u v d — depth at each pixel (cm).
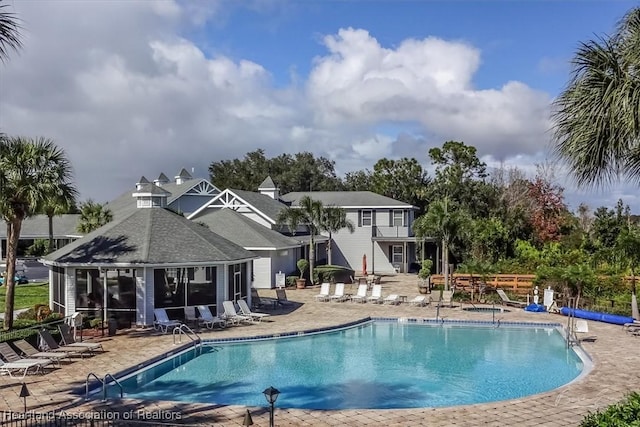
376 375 1808
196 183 5575
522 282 3234
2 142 1520
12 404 1340
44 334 1833
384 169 6888
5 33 1054
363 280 4178
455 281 3416
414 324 2686
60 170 2155
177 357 1962
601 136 827
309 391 1625
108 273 2444
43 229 6012
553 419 1208
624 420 732
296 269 4400
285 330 2388
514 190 5625
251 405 1477
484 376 1794
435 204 3650
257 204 4509
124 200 5716
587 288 2923
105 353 1902
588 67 830
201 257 2528
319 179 9794
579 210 6000
